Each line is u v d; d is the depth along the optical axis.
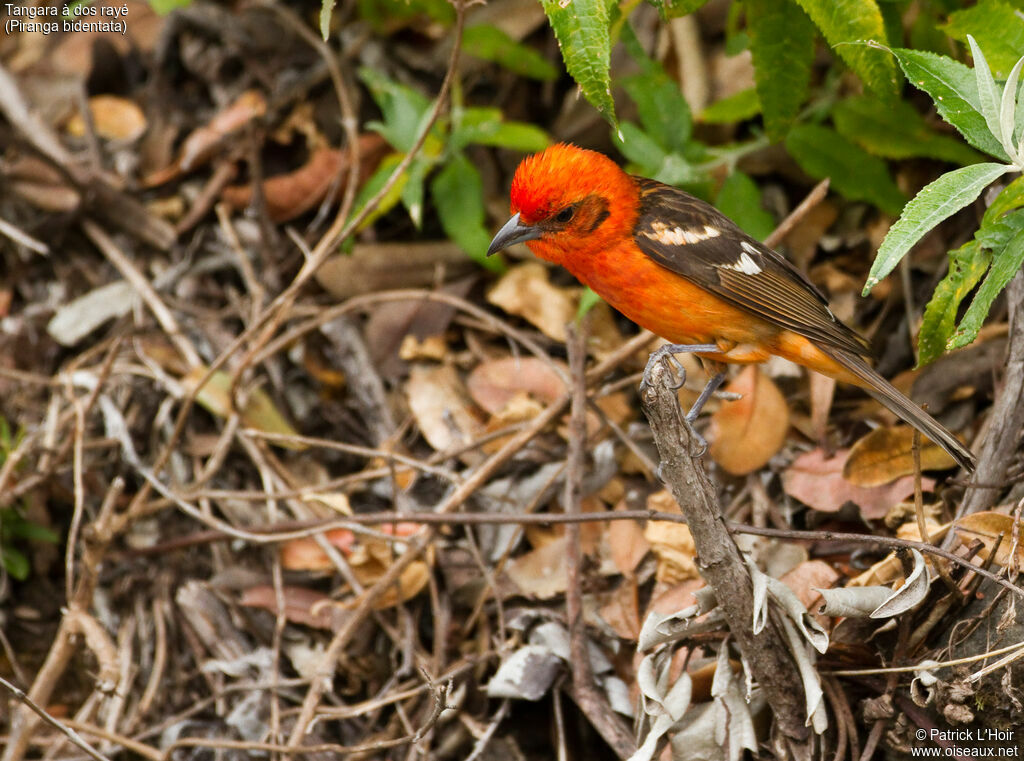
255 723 9.83
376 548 10.16
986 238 7.32
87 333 12.26
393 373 11.66
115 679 9.09
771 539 9.43
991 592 7.62
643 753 7.71
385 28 13.43
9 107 13.52
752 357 8.70
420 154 11.21
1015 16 7.91
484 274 12.18
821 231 11.67
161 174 13.14
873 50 8.39
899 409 8.20
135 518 10.41
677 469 7.12
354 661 9.96
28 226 12.79
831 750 7.85
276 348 10.63
